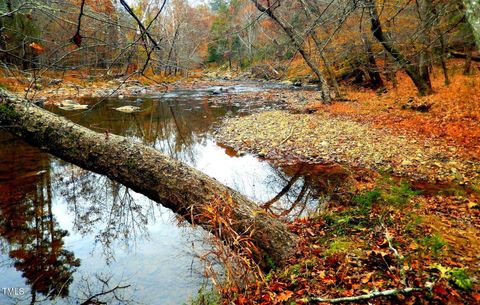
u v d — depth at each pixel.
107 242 4.96
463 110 12.02
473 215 4.64
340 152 9.62
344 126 12.61
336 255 3.51
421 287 2.79
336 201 5.80
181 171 4.22
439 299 2.67
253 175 8.36
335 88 19.97
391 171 7.91
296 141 11.17
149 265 4.27
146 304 3.56
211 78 32.75
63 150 4.28
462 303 2.62
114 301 3.63
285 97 23.66
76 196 6.81
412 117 12.79
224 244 3.88
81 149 4.25
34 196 6.74
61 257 4.54
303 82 31.05
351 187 6.25
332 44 10.86
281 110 18.25
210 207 3.85
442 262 3.19
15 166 8.52
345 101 19.00
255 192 7.14
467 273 2.99
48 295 3.77
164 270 4.13
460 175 7.24
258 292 3.20
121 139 4.36
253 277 3.54
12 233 5.25
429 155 8.66
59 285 3.93
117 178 4.32
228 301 3.16
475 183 6.70
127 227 5.45
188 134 13.71
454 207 5.04
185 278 3.93
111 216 5.90
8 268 4.30
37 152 9.82
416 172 7.71
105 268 4.27
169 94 26.89
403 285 2.85
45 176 7.89
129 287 3.86
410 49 12.58
